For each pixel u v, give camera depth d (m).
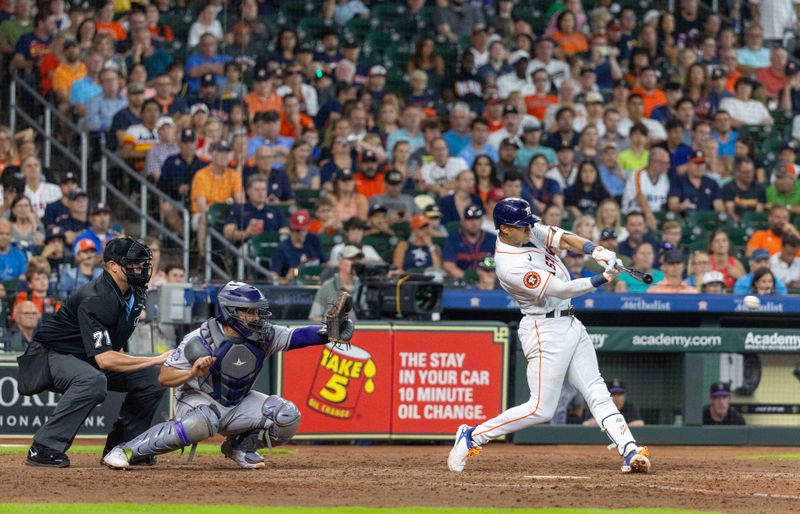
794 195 62.47
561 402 42.78
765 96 69.00
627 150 62.03
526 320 28.75
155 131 55.06
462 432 28.98
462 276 51.50
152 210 54.06
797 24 72.38
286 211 52.81
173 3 60.91
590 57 68.62
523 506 22.67
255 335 27.86
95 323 27.88
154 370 31.36
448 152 59.19
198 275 48.94
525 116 62.72
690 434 43.69
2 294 43.28
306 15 64.00
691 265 52.44
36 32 57.56
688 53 68.75
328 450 39.12
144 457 28.95
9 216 50.19
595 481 27.16
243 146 54.34
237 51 59.66
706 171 62.59
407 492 24.62
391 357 41.25
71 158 54.62
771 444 44.16
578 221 54.41
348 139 58.16
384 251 53.06
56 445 28.69
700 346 43.75
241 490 24.69
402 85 63.97
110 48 57.16
